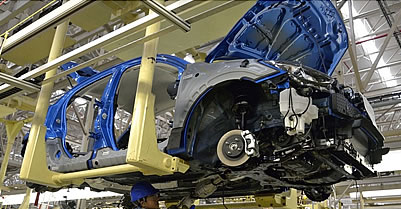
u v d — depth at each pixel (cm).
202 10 196
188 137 274
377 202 1045
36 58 299
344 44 324
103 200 1124
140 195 304
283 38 309
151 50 245
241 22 291
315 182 343
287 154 271
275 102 265
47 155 361
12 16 398
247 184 385
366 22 882
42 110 294
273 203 410
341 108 256
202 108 286
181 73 320
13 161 1312
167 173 247
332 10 309
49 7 310
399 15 669
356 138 301
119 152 308
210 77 280
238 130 268
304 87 249
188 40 363
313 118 251
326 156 281
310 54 328
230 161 265
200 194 342
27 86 283
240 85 289
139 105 233
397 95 813
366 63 1027
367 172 329
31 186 389
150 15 187
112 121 339
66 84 636
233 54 302
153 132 234
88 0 190
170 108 434
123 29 196
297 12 297
